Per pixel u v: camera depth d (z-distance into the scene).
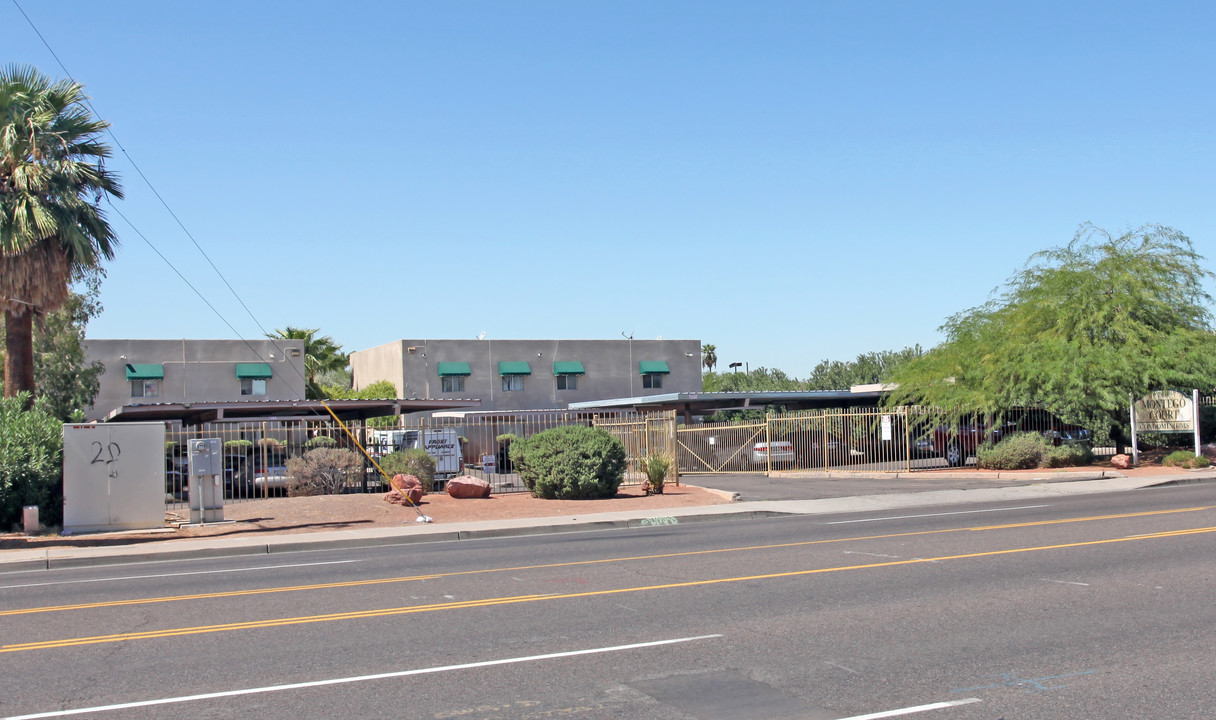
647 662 7.44
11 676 7.43
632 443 32.50
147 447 19.50
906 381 35.19
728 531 17.53
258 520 20.70
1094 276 30.86
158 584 12.59
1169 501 19.92
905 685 6.68
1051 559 12.12
